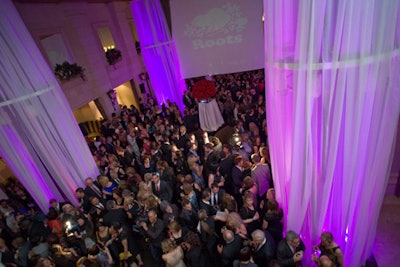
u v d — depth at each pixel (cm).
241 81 1146
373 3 237
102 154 739
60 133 575
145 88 1532
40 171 571
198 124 900
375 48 253
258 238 330
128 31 1392
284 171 343
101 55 1165
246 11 813
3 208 570
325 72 263
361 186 317
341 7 238
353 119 277
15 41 498
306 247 366
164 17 924
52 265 402
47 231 515
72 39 1001
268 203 368
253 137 594
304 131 290
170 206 454
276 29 289
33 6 838
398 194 472
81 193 562
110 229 447
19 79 507
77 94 998
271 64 312
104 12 1224
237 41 858
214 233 409
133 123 884
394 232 427
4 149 520
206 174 579
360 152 295
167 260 367
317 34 253
